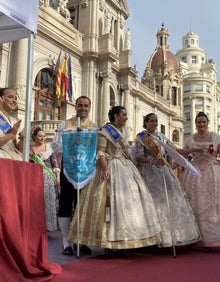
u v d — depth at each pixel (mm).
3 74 18344
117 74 28078
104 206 4539
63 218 4887
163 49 44312
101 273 3617
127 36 29172
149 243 4477
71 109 22953
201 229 5184
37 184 3680
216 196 5281
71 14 26406
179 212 5035
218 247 5277
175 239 4773
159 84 41031
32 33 4293
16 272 3070
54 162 7199
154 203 5020
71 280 3332
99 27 26297
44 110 21344
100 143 4898
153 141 5297
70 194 4973
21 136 4367
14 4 3928
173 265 4055
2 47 18344
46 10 21594
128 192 4617
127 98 28203
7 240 3145
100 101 24797
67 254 4664
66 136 4816
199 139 5770
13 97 4371
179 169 6395
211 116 57531
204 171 5508
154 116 5621
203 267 3961
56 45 22359
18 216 3299
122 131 5168
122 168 4777
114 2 28609
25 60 18797
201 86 56781
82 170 4656
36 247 3525
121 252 4680
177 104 41156
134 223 4465
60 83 21922
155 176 5242
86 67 24594
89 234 4469
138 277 3473
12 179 3307
